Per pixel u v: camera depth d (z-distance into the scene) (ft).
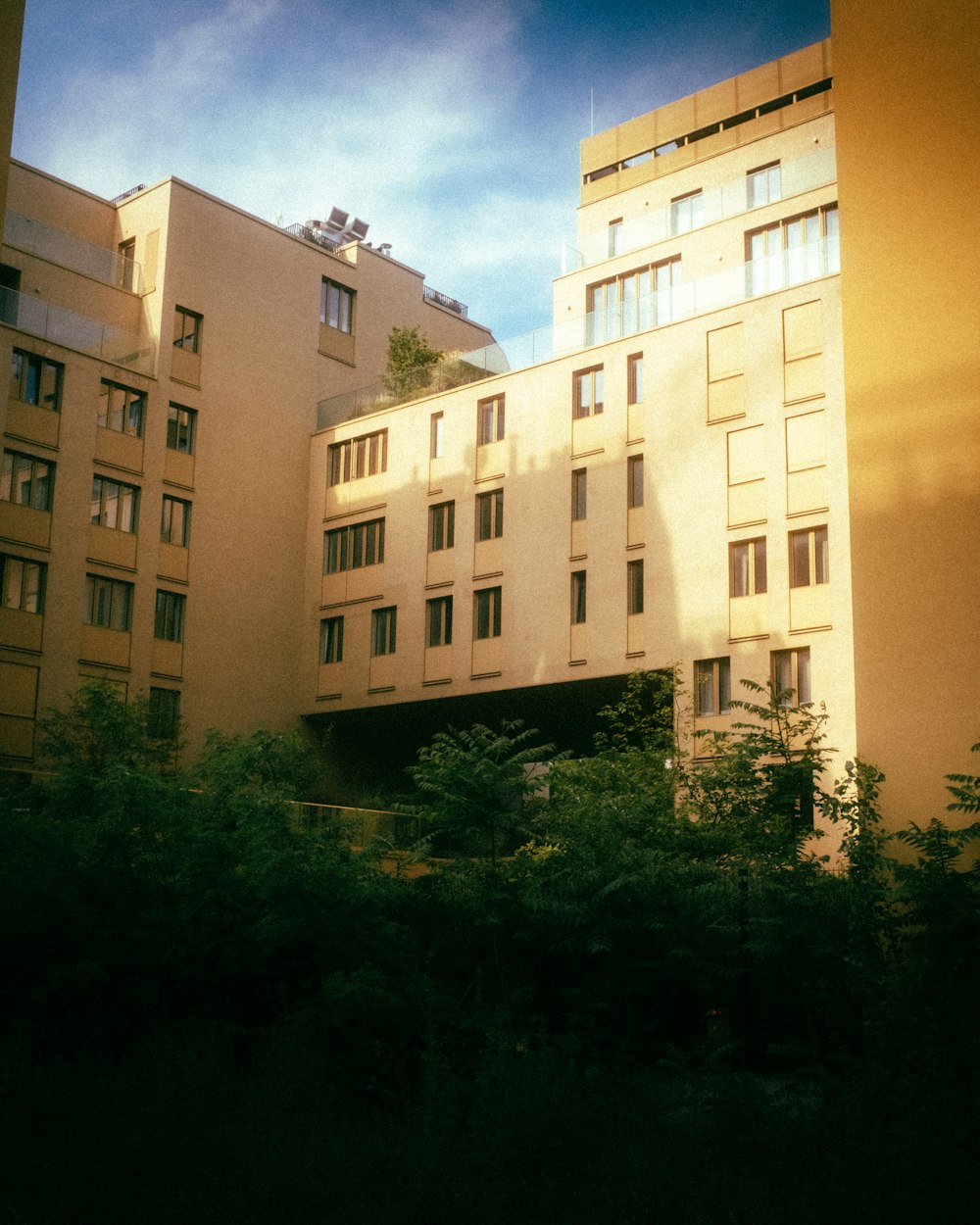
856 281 61.67
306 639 142.61
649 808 66.69
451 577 131.23
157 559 129.90
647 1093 40.68
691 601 113.29
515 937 57.57
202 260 139.03
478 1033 47.50
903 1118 35.70
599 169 158.10
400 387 141.79
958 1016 42.19
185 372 135.54
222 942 51.42
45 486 121.70
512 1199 31.73
